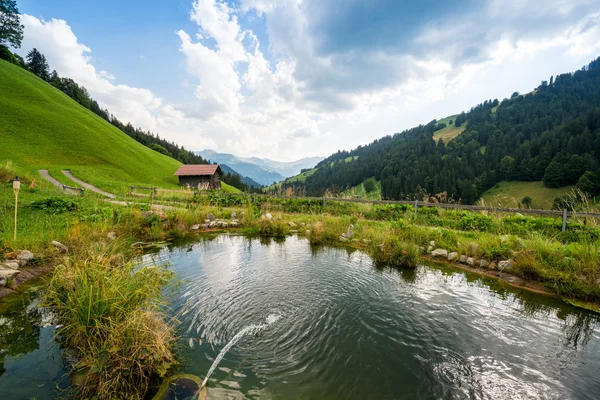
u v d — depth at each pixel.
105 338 3.13
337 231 9.65
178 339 3.76
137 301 3.61
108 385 2.76
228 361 3.38
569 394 2.90
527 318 4.43
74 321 3.38
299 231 10.82
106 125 61.28
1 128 35.31
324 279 5.96
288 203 15.75
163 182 42.78
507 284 5.77
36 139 37.03
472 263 6.76
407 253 6.86
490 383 3.07
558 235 8.32
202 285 5.55
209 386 2.98
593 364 3.37
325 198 15.25
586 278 5.18
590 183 53.50
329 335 3.95
